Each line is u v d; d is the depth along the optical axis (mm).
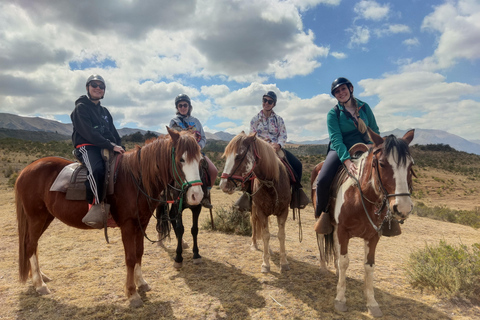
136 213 3295
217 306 3195
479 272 3693
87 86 3678
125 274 4004
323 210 3578
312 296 3465
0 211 8180
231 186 3963
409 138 2730
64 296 3359
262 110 5422
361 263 4723
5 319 2871
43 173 3502
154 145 3385
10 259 4535
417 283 3820
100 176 3148
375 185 2705
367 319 2959
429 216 13406
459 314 3074
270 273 4172
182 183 3162
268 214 4320
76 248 5102
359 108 3768
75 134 3557
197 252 4648
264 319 2945
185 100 5195
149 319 2922
